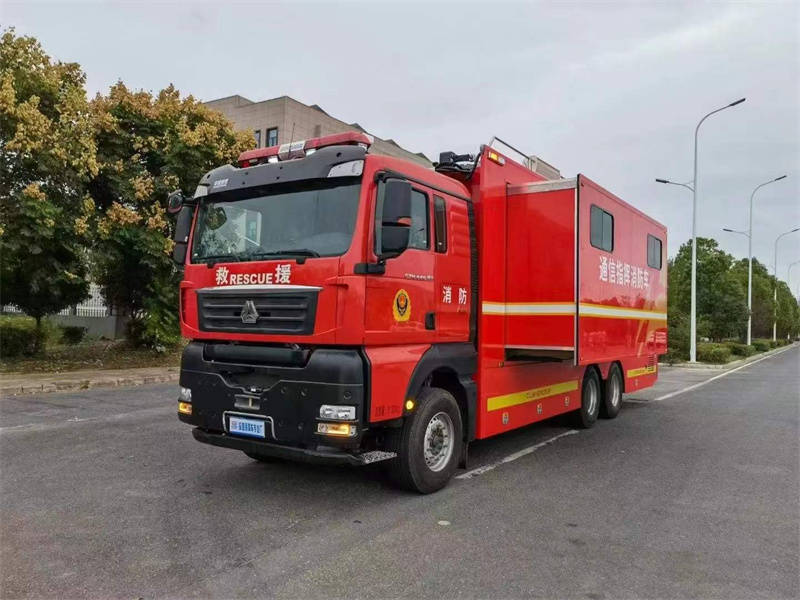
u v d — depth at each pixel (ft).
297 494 17.78
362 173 16.11
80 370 45.01
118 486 18.29
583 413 29.76
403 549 13.79
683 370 77.66
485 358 20.95
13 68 41.09
